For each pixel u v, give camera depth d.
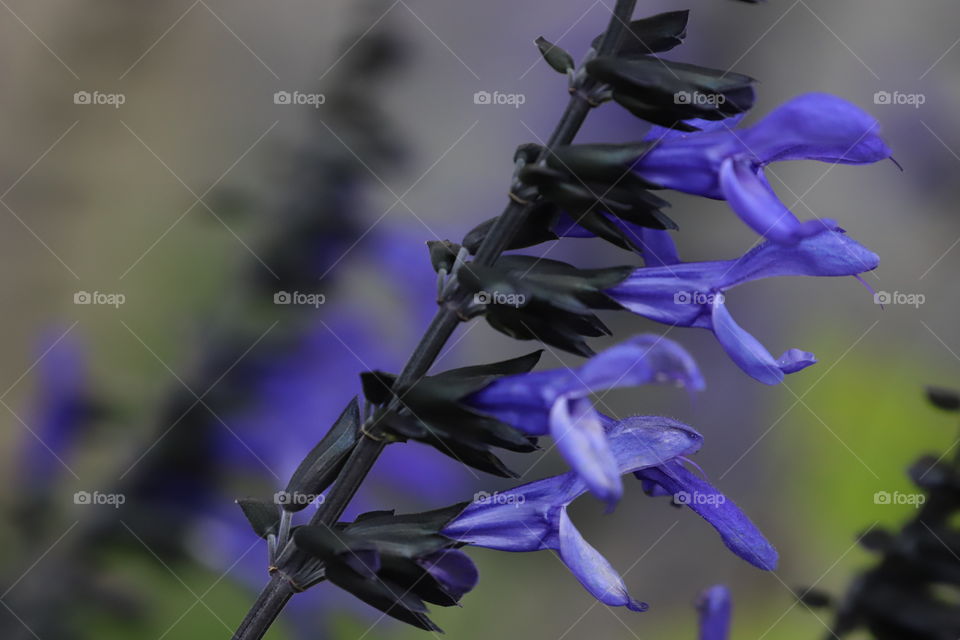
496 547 0.40
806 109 0.39
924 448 0.55
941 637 0.42
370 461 0.40
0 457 0.49
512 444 0.39
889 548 0.42
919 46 0.58
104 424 0.50
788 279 0.59
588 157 0.39
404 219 0.52
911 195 0.59
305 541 0.40
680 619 0.53
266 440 0.50
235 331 0.50
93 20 0.56
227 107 0.57
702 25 0.56
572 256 0.56
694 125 0.40
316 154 0.51
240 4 0.57
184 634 0.48
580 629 0.52
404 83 0.52
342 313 0.51
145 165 0.55
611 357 0.38
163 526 0.49
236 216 0.51
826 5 0.57
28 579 0.48
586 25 0.59
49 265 0.52
